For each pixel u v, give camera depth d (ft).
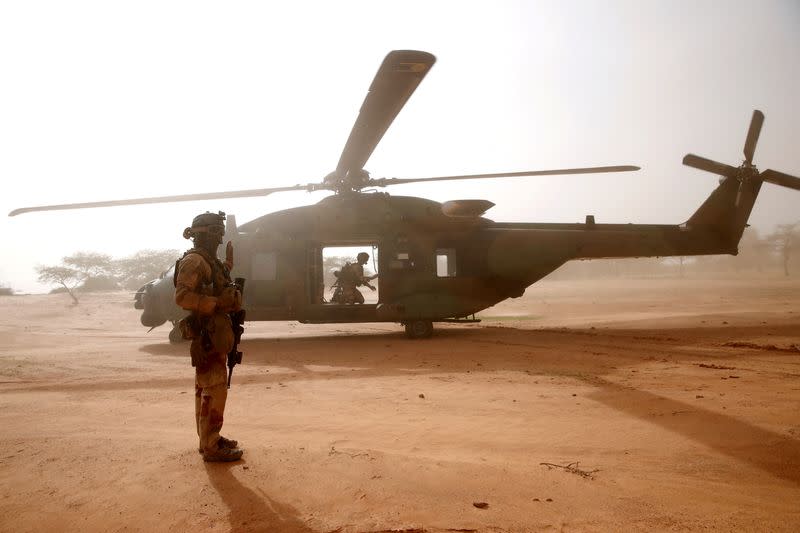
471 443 12.19
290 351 31.19
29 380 22.31
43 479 10.00
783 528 7.59
